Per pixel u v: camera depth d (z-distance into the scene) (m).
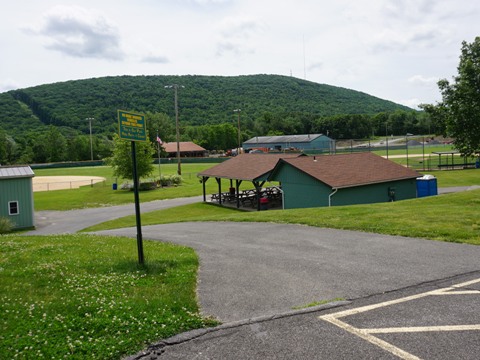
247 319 6.48
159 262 9.89
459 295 7.23
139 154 52.03
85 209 37.84
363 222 14.54
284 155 33.62
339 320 6.30
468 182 41.56
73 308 6.62
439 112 21.62
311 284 8.23
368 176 27.28
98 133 158.75
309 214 17.69
